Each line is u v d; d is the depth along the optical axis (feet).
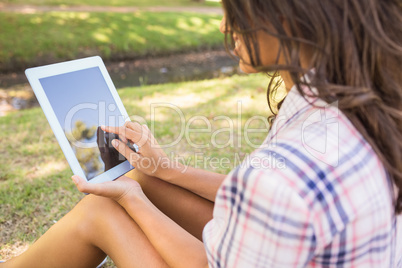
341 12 2.52
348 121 2.64
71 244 4.10
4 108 18.75
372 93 2.51
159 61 29.91
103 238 3.97
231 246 2.60
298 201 2.30
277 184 2.34
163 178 4.70
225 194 2.60
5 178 8.99
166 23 36.99
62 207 7.82
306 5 2.52
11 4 38.50
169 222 3.77
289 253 2.38
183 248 3.51
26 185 8.58
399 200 2.75
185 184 4.68
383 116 2.56
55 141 11.09
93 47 29.48
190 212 4.73
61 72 4.67
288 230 2.32
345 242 2.51
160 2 54.85
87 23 33.12
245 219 2.47
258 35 2.86
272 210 2.33
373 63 2.53
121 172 4.75
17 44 27.45
